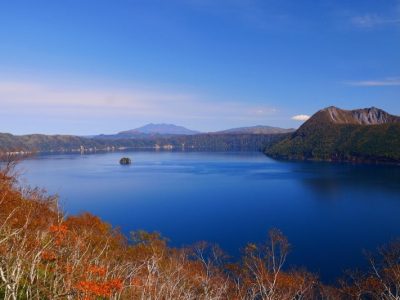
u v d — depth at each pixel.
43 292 5.64
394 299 9.83
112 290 5.95
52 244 6.80
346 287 20.30
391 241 39.47
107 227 25.09
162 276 7.44
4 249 6.05
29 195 13.56
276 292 10.79
